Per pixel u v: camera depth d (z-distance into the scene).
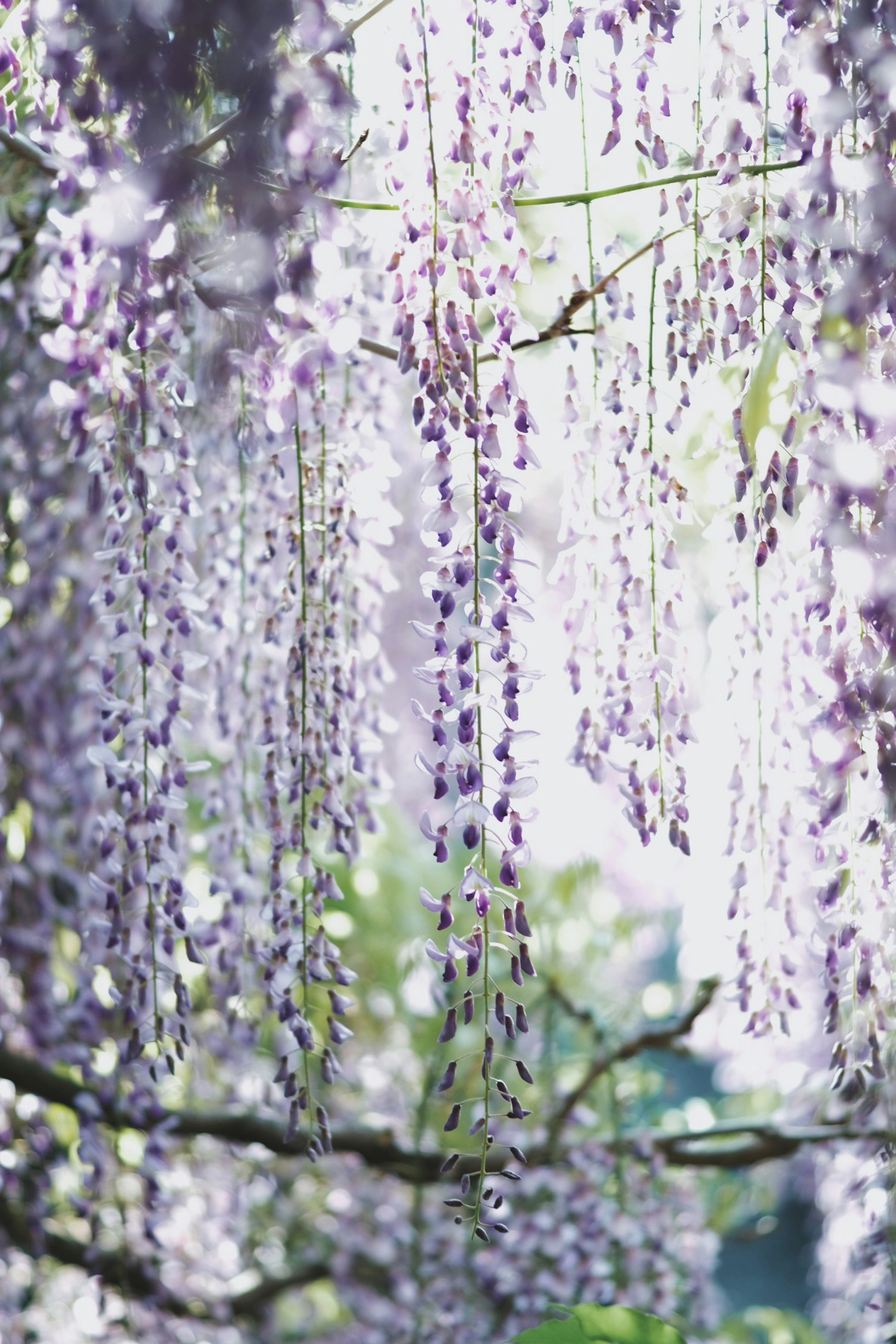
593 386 1.46
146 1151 2.01
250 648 1.72
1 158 1.80
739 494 1.28
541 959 2.85
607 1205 2.24
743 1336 2.77
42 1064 2.17
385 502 1.59
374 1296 2.66
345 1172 2.71
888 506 1.23
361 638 1.65
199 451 1.69
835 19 1.22
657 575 1.41
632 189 1.37
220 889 1.76
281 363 1.26
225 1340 2.55
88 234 1.21
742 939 1.53
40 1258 2.31
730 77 1.30
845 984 1.42
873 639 1.28
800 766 1.47
